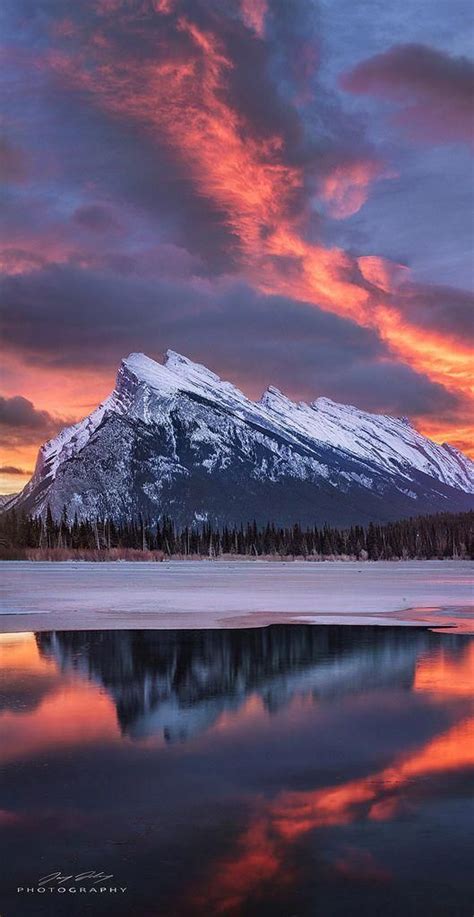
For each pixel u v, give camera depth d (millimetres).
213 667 24875
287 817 12094
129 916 9305
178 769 14391
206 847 11078
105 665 25203
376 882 10062
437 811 12312
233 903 9578
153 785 13547
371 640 31062
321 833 11500
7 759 14984
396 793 13133
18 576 95812
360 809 12422
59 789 13352
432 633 33438
